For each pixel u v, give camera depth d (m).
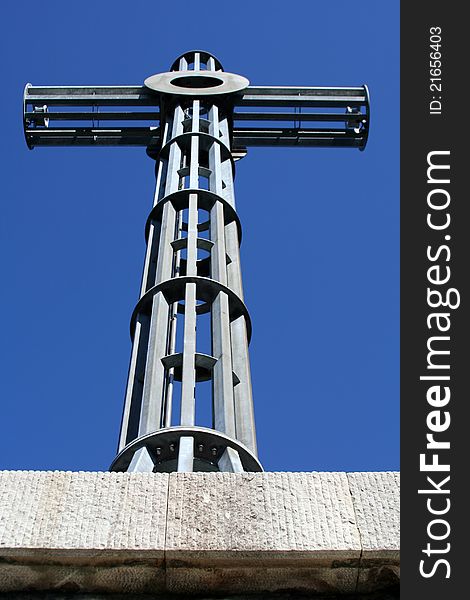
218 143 16.88
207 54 21.12
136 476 7.85
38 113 20.00
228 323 12.55
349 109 20.50
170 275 13.59
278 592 7.51
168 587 7.46
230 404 11.49
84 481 7.80
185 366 11.66
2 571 7.33
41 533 7.38
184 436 10.64
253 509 7.62
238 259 14.44
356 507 7.70
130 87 20.05
